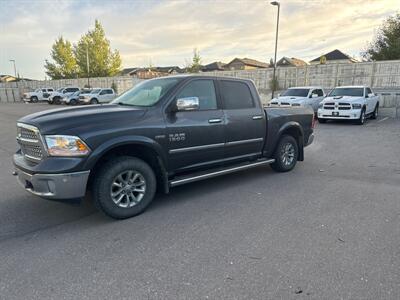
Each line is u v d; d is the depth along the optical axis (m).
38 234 3.48
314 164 6.73
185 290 2.47
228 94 4.95
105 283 2.57
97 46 52.09
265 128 5.50
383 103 18.86
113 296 2.41
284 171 6.06
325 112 14.63
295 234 3.40
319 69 27.39
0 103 39.16
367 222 3.69
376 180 5.44
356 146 8.84
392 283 2.52
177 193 4.84
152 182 4.09
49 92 38.09
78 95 32.62
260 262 2.85
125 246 3.19
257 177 5.72
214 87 4.77
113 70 54.44
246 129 5.14
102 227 3.65
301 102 15.34
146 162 4.18
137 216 3.96
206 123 4.54
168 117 4.14
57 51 54.53
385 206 4.19
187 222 3.76
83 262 2.89
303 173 5.99
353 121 14.90
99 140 3.54
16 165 3.81
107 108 4.08
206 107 4.62
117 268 2.79
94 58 51.97
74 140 3.41
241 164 5.31
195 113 4.44
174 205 4.33
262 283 2.54
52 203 4.43
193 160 4.50
